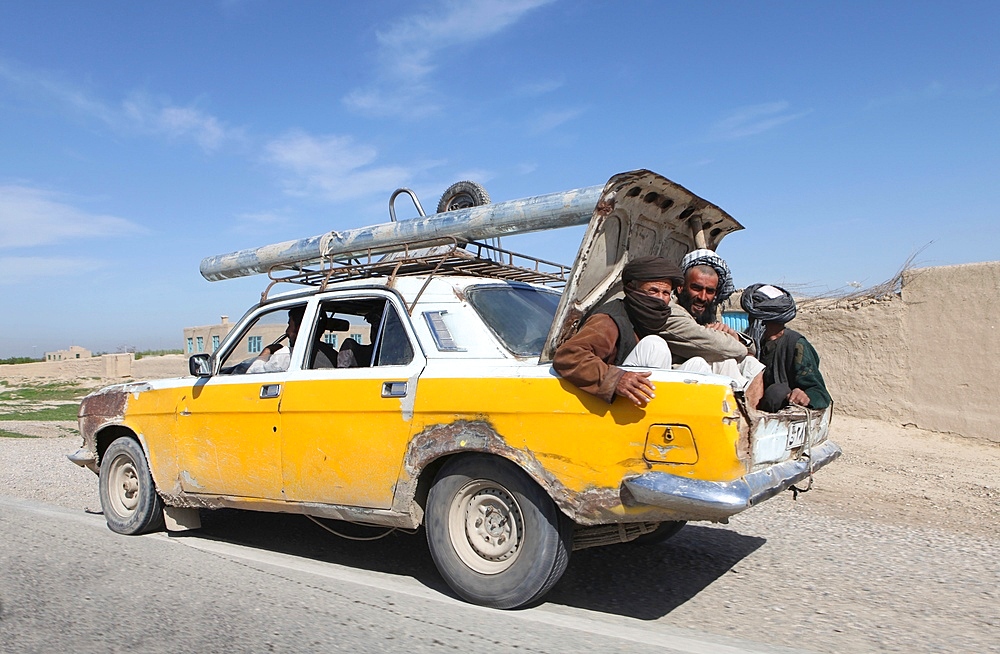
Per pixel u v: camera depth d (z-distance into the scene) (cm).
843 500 774
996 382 1090
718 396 368
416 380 458
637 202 466
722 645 379
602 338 409
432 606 436
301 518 703
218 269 710
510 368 430
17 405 2731
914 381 1170
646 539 582
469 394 434
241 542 618
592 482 392
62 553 567
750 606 449
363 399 476
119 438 644
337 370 502
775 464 414
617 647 372
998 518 703
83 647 381
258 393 534
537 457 407
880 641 392
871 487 843
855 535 618
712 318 548
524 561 415
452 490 442
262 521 695
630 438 384
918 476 906
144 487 618
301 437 505
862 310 1229
